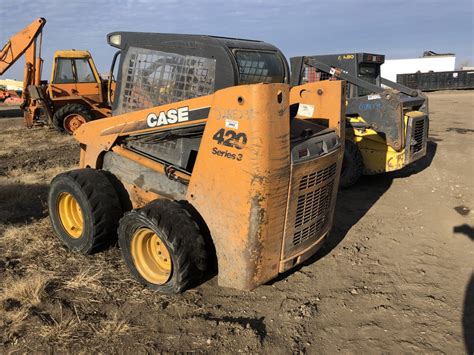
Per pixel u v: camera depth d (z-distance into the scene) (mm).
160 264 3768
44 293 3625
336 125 3971
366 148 6984
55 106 13211
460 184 6910
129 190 4297
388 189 6941
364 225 5441
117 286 3811
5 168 8797
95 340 3104
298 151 3244
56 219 4574
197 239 3389
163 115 3744
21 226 5234
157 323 3316
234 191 3137
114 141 4254
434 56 40188
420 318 3453
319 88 4066
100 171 4391
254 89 2918
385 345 3146
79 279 3871
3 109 23406
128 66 4227
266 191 3055
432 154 9023
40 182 7391
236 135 3061
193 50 3768
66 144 11852
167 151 3979
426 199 6336
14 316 3322
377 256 4551
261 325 3342
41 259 4328
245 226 3137
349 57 7469
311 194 3545
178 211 3395
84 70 13391
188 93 3818
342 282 4016
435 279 4055
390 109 6562
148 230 3590
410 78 35531
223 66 3617
